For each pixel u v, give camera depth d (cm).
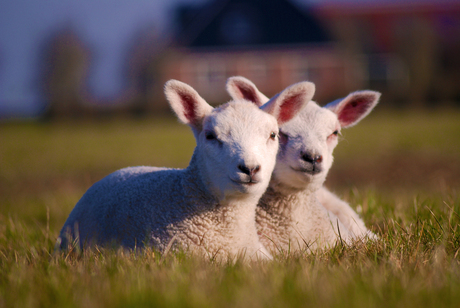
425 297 319
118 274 380
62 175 1723
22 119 5756
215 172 468
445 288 334
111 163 1989
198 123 511
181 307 306
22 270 395
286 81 4953
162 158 2084
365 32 5266
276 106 515
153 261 414
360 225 644
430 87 4469
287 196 574
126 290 334
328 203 681
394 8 5884
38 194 1347
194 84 5038
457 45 5038
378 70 5056
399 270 382
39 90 6166
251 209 499
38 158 2273
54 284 352
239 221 490
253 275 365
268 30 4966
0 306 322
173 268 383
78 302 322
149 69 5634
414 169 1627
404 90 4509
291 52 4928
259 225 582
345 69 4891
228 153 455
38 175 1745
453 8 5834
